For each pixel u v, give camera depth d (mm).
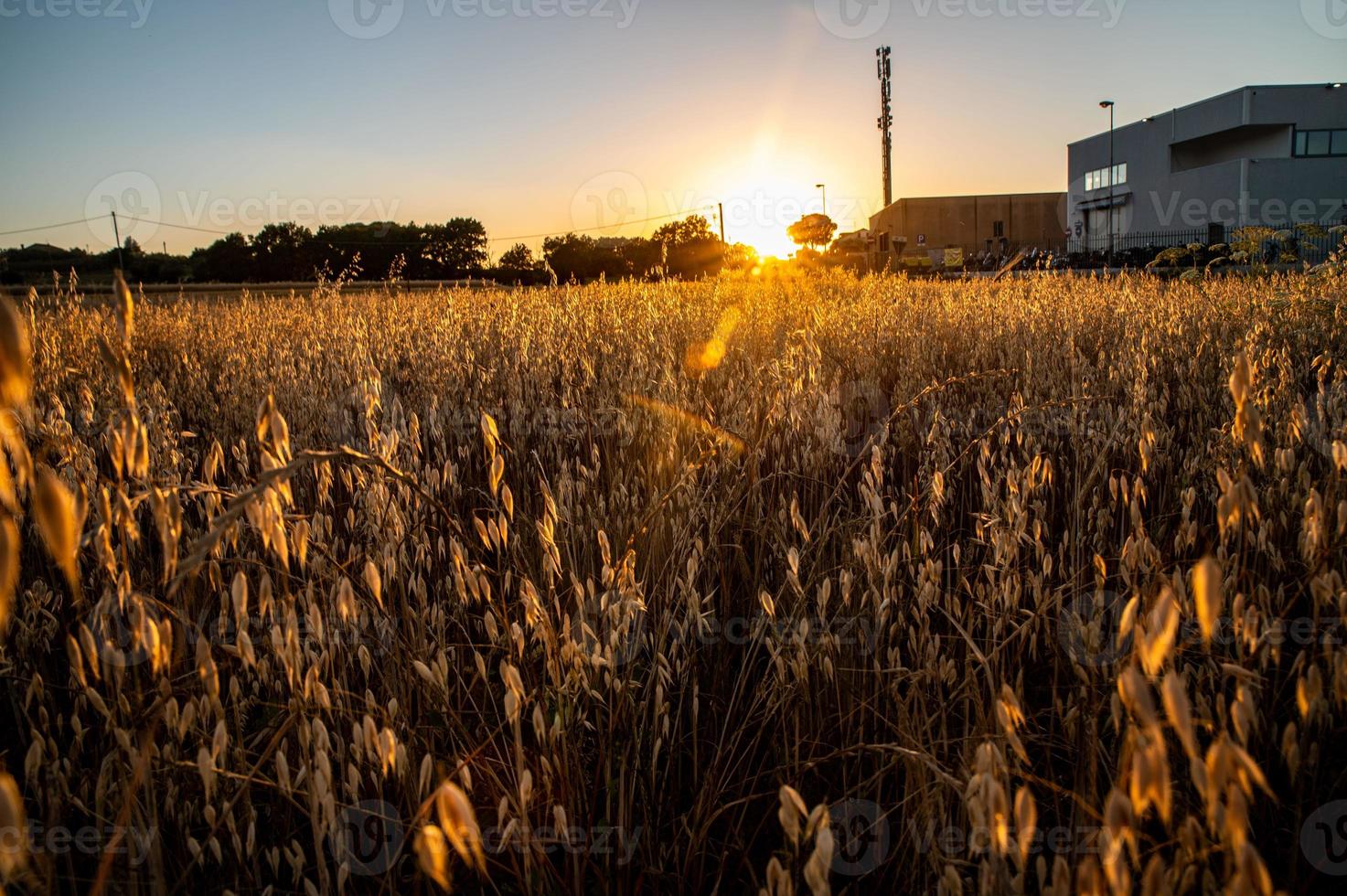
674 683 2492
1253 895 909
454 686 2404
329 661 1917
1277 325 5707
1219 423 3973
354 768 1668
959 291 11016
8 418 872
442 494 2846
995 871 1215
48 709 2305
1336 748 2260
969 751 1726
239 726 1906
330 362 5445
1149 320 6648
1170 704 920
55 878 1679
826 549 2750
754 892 1982
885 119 47344
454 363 5703
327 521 2363
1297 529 2461
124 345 1198
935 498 2383
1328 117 41500
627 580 1983
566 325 6809
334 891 1923
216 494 1784
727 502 2824
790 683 2131
